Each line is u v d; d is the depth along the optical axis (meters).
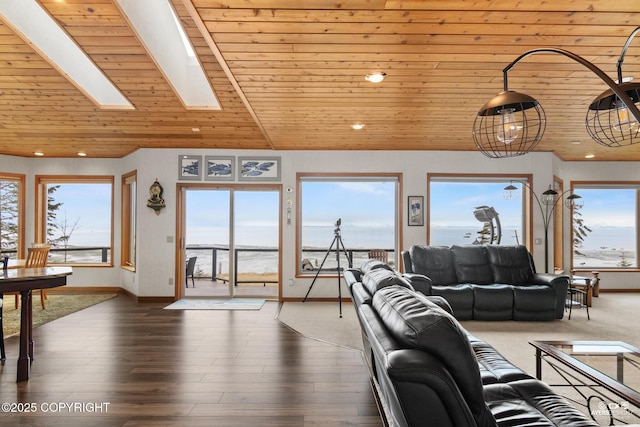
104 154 6.20
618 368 2.35
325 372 2.93
